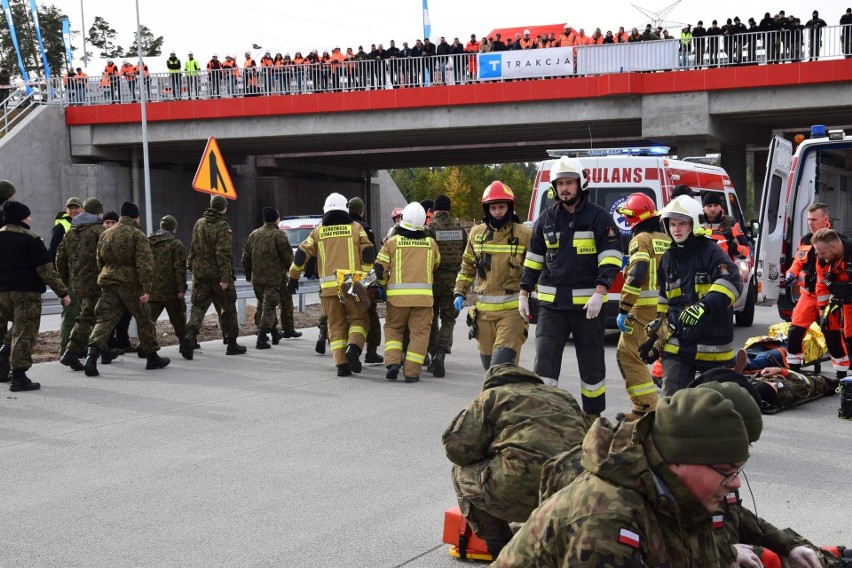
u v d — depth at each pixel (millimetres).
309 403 8789
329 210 10422
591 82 30344
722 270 6293
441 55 32500
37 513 5539
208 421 7996
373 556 4809
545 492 3051
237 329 12078
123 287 10438
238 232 44562
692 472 2418
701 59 29172
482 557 4723
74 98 37625
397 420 8023
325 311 10438
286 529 5219
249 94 35062
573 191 6961
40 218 36719
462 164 49594
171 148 39156
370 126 33656
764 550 3320
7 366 9945
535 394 4207
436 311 11312
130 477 6277
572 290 7066
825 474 6242
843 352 8969
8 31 69812
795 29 28078
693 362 6461
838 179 14633
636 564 2420
